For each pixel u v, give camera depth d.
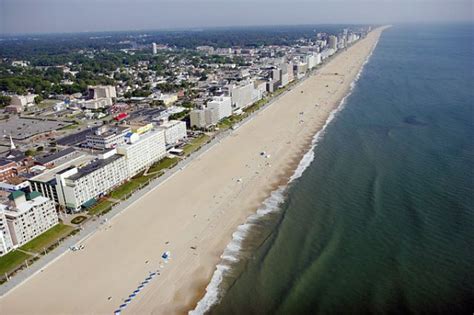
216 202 175.38
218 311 112.50
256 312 111.44
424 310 107.62
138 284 123.75
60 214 166.25
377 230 146.00
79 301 117.00
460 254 129.62
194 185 193.12
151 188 190.25
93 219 162.12
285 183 192.25
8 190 172.88
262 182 194.75
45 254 139.00
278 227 152.62
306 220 156.50
